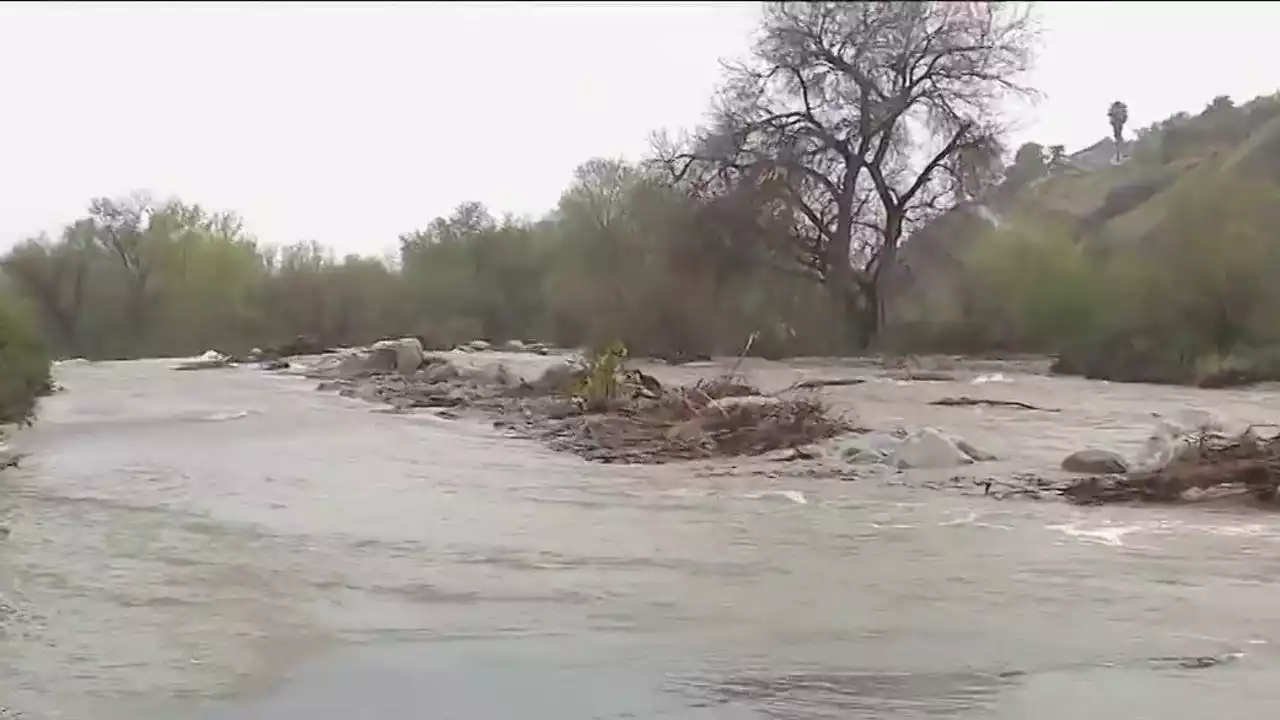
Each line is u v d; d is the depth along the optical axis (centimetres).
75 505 1254
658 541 1055
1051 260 4319
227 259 7625
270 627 766
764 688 640
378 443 1872
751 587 877
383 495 1338
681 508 1238
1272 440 1472
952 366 3906
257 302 7625
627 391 2322
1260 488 1255
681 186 4709
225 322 7550
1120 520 1144
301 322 7500
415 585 885
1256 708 601
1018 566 940
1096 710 601
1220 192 3412
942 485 1377
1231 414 2142
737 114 4600
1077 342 3619
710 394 2283
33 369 2730
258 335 7494
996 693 630
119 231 7500
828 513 1198
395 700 623
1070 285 4162
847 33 4484
